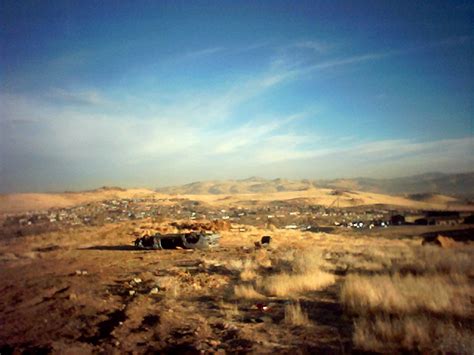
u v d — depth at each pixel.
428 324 7.36
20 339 8.28
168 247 24.20
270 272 14.62
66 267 17.84
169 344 7.51
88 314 9.89
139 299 11.05
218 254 21.08
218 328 8.34
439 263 14.62
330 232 61.22
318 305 9.92
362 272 14.20
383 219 101.44
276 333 7.85
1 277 15.99
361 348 6.75
